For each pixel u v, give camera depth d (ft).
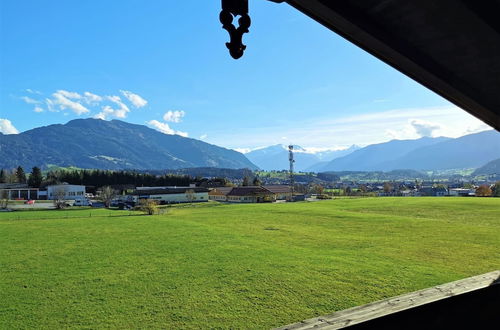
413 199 259.60
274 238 99.14
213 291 51.21
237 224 134.72
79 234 108.27
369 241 92.94
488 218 142.72
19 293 50.85
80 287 53.62
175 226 128.26
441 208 184.24
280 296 48.83
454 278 56.24
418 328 10.99
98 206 275.18
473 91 17.30
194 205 271.08
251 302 46.65
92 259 72.64
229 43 8.32
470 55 14.52
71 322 40.81
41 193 376.89
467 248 82.02
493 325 13.01
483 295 13.08
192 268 64.34
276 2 9.84
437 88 16.48
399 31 12.78
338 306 44.96
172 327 39.37
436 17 12.02
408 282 54.34
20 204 282.56
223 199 351.25
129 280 57.11
